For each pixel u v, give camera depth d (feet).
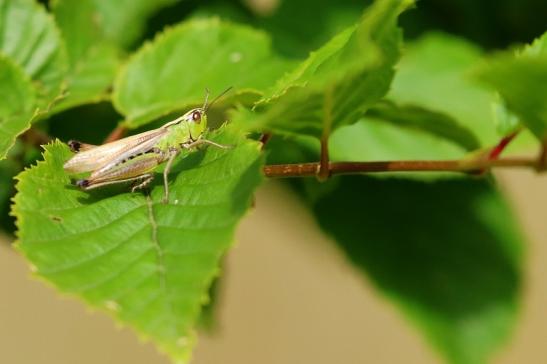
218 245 0.92
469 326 1.13
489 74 0.94
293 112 0.95
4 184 1.10
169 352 0.89
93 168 0.99
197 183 0.97
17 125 1.03
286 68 1.09
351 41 0.96
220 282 1.12
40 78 1.11
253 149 0.96
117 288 0.91
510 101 0.97
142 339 0.89
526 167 1.02
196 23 1.10
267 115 0.94
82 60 1.13
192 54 1.10
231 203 0.93
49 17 1.11
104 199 0.97
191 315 0.90
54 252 0.94
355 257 1.13
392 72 0.96
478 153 1.03
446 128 1.06
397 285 1.13
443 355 1.12
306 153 1.10
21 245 0.94
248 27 1.11
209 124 1.07
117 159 0.99
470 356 1.12
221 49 1.10
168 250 0.93
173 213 0.96
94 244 0.95
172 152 0.99
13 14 1.11
